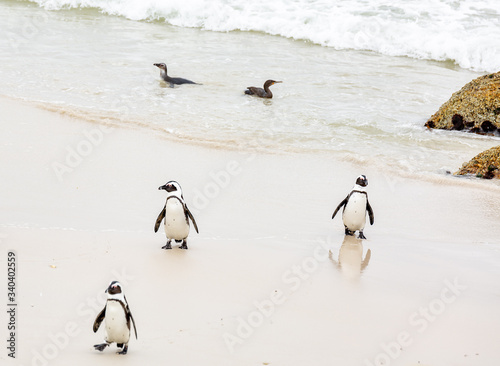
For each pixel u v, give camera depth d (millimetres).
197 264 7988
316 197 11383
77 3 27328
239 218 10195
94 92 17016
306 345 6125
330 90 18516
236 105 16797
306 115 16250
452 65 22453
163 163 12562
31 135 13492
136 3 26547
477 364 5992
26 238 8258
